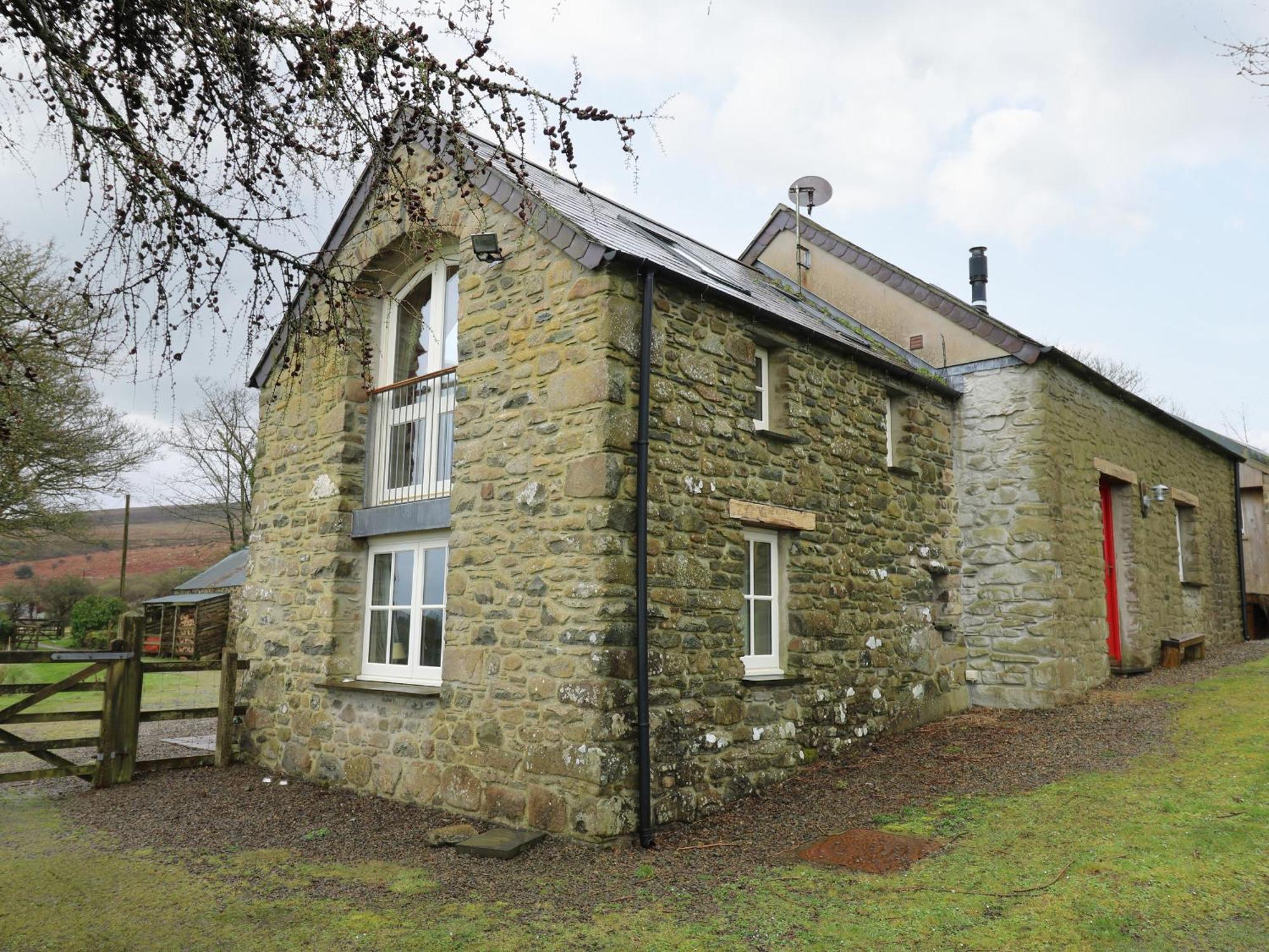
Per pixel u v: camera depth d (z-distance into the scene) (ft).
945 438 33.35
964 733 27.45
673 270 21.36
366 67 12.59
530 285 21.85
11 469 32.76
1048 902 14.17
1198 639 39.88
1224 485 52.47
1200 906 13.71
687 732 20.47
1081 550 33.40
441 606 24.16
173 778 26.73
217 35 11.79
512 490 21.35
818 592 25.68
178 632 72.49
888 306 36.99
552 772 19.20
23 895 16.29
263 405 31.22
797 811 20.72
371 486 27.17
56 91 11.24
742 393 23.68
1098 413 36.68
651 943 13.62
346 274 27.22
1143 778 20.40
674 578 20.72
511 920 14.74
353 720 24.81
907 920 13.96
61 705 44.06
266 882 16.92
